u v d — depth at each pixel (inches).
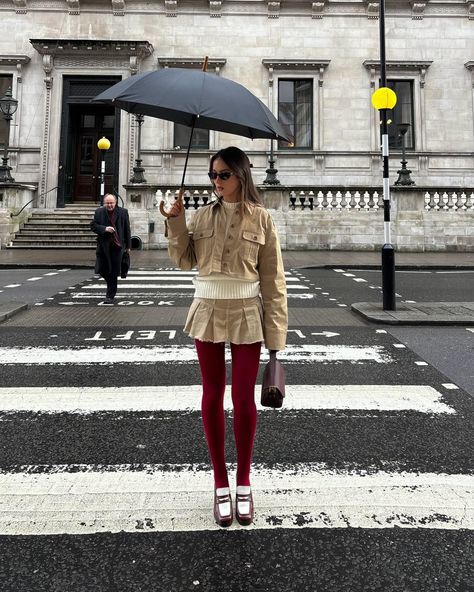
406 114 1067.3
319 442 148.1
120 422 162.1
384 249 343.6
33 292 426.9
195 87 103.7
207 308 107.1
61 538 100.8
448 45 1061.1
